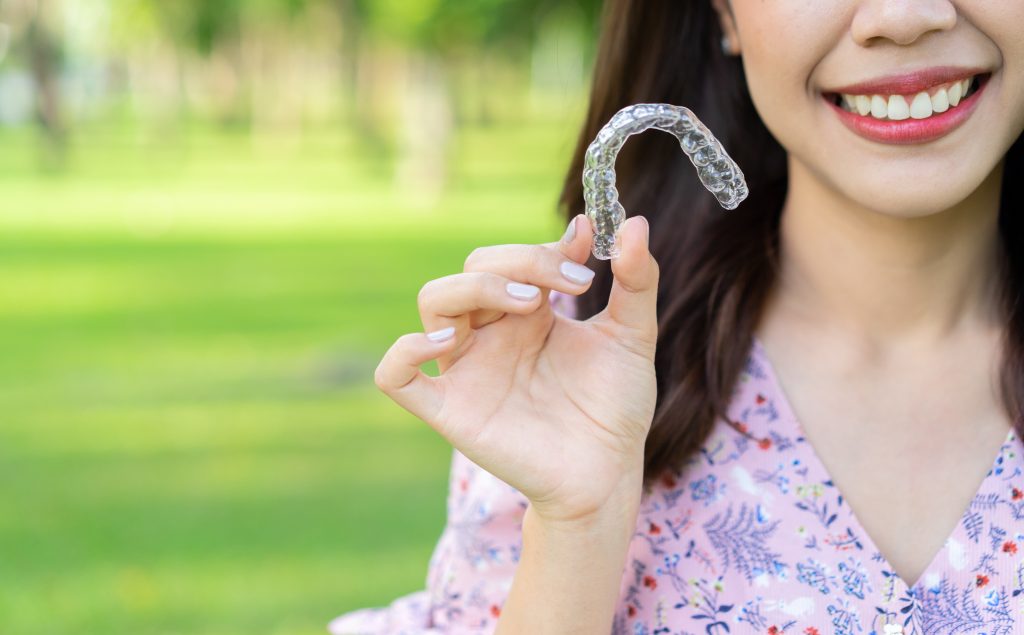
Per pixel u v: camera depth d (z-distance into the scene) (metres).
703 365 0.84
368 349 3.94
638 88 0.95
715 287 0.86
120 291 5.35
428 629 0.88
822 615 0.79
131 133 20.02
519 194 10.59
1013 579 0.78
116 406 3.32
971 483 0.81
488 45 8.93
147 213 8.87
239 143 18.50
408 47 9.48
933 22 0.73
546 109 26.22
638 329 0.76
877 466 0.82
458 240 7.41
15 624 1.99
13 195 9.96
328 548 2.27
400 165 12.89
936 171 0.76
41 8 13.02
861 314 0.84
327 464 2.76
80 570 2.21
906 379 0.83
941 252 0.83
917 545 0.80
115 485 2.65
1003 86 0.75
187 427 3.09
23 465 2.80
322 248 7.01
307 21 16.09
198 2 15.08
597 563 0.76
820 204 0.84
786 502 0.82
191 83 23.41
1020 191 0.83
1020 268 0.82
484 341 0.76
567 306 0.93
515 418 0.76
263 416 3.18
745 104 0.94
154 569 2.19
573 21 7.73
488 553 0.86
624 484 0.76
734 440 0.83
